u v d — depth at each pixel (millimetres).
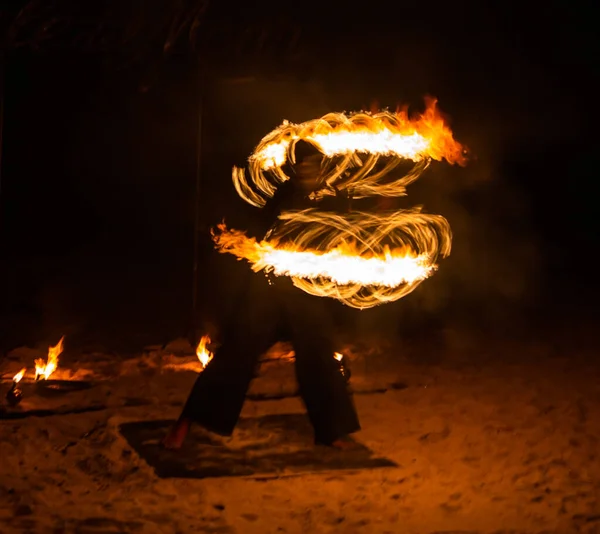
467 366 8656
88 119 19375
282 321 5754
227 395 5598
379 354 9148
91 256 17547
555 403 7266
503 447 6062
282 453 5844
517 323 11414
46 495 5070
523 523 4770
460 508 4969
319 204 6008
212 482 5305
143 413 6762
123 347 9422
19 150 19438
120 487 5211
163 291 13742
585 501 5074
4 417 6512
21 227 19344
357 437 6270
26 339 9883
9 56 9203
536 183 21109
